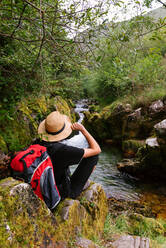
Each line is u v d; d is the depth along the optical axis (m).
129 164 6.15
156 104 7.57
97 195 2.34
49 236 1.36
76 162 1.77
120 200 4.41
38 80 3.08
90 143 1.92
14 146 1.63
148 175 5.93
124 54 2.13
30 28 1.86
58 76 4.25
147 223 2.71
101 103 13.59
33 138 3.95
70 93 6.71
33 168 1.46
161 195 4.94
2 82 2.97
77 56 1.81
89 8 1.53
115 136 9.43
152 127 7.40
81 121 11.34
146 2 1.72
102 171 6.41
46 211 1.39
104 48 1.91
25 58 2.90
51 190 1.50
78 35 1.64
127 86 9.35
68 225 1.64
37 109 4.36
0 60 2.85
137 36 1.84
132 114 7.88
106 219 2.54
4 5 1.70
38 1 1.69
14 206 1.16
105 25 1.71
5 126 3.52
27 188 1.28
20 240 1.12
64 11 1.50
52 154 1.71
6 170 2.72
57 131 1.77
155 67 6.86
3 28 2.05
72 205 1.82
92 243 1.70
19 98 3.36
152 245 2.06
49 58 2.40
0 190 1.18
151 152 5.57
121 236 2.21
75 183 2.06
